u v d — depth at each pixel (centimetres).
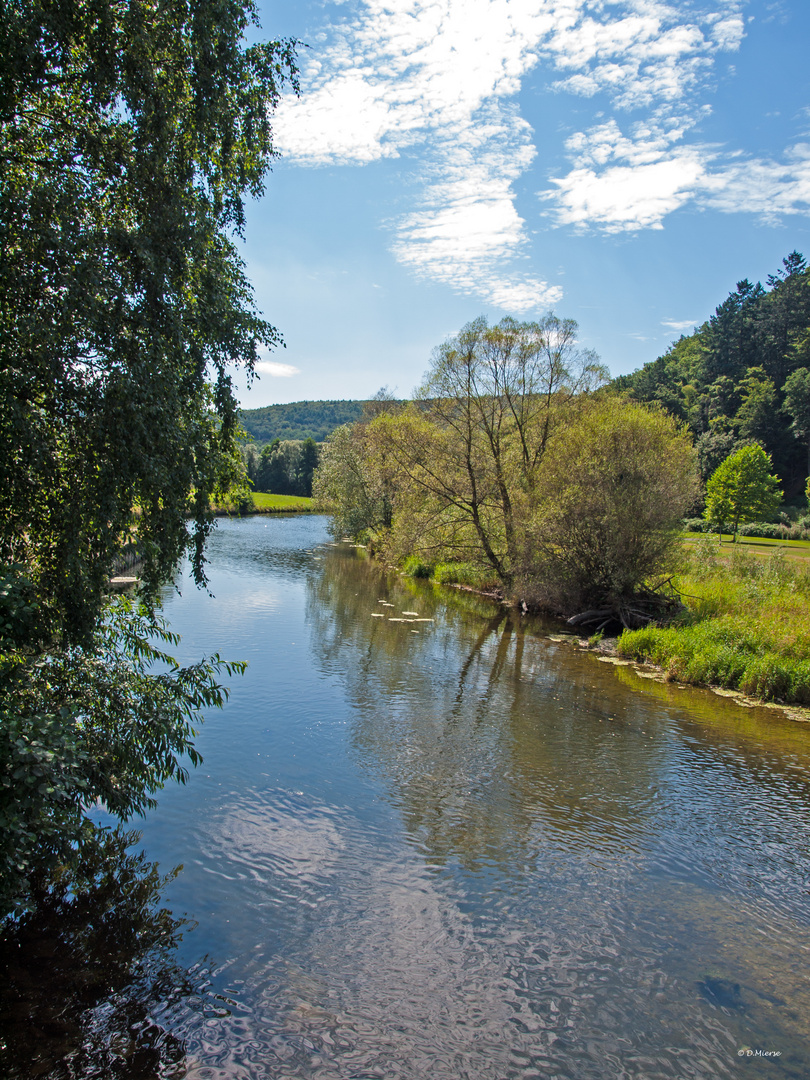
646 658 1872
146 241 673
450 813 905
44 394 644
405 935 645
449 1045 517
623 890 753
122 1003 529
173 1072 469
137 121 687
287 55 799
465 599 2894
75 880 691
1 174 629
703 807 978
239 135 799
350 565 3809
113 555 688
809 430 6844
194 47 699
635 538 2109
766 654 1670
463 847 820
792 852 861
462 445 2834
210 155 774
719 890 766
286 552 4203
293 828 832
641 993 590
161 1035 501
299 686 1438
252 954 600
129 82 666
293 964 593
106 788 714
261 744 1098
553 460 2359
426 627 2205
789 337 8181
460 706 1374
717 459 7369
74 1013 514
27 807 506
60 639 709
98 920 630
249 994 552
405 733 1195
